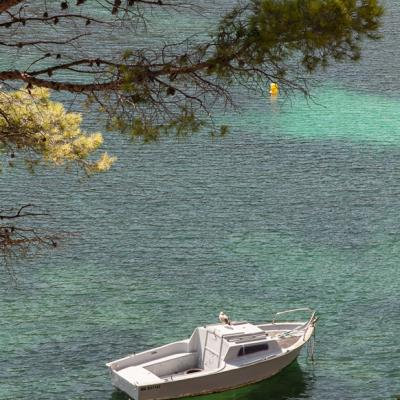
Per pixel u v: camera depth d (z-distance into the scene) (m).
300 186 171.88
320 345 111.62
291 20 40.97
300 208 160.00
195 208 157.75
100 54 184.00
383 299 124.00
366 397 100.19
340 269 134.00
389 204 164.12
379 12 42.19
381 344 111.69
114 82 45.59
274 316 118.62
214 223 151.00
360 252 140.88
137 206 157.00
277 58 42.56
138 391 96.69
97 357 107.00
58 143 63.62
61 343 109.62
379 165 185.88
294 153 190.75
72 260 132.38
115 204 157.12
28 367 104.00
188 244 141.50
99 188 163.50
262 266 134.25
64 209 153.38
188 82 44.88
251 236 146.00
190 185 169.25
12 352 107.00
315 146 195.88
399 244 144.88
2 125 60.12
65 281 125.75
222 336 103.06
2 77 45.53
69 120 64.25
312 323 111.31
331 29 41.31
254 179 174.62
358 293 125.94
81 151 64.81
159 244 141.00
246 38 42.41
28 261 124.56
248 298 123.81
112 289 124.38
